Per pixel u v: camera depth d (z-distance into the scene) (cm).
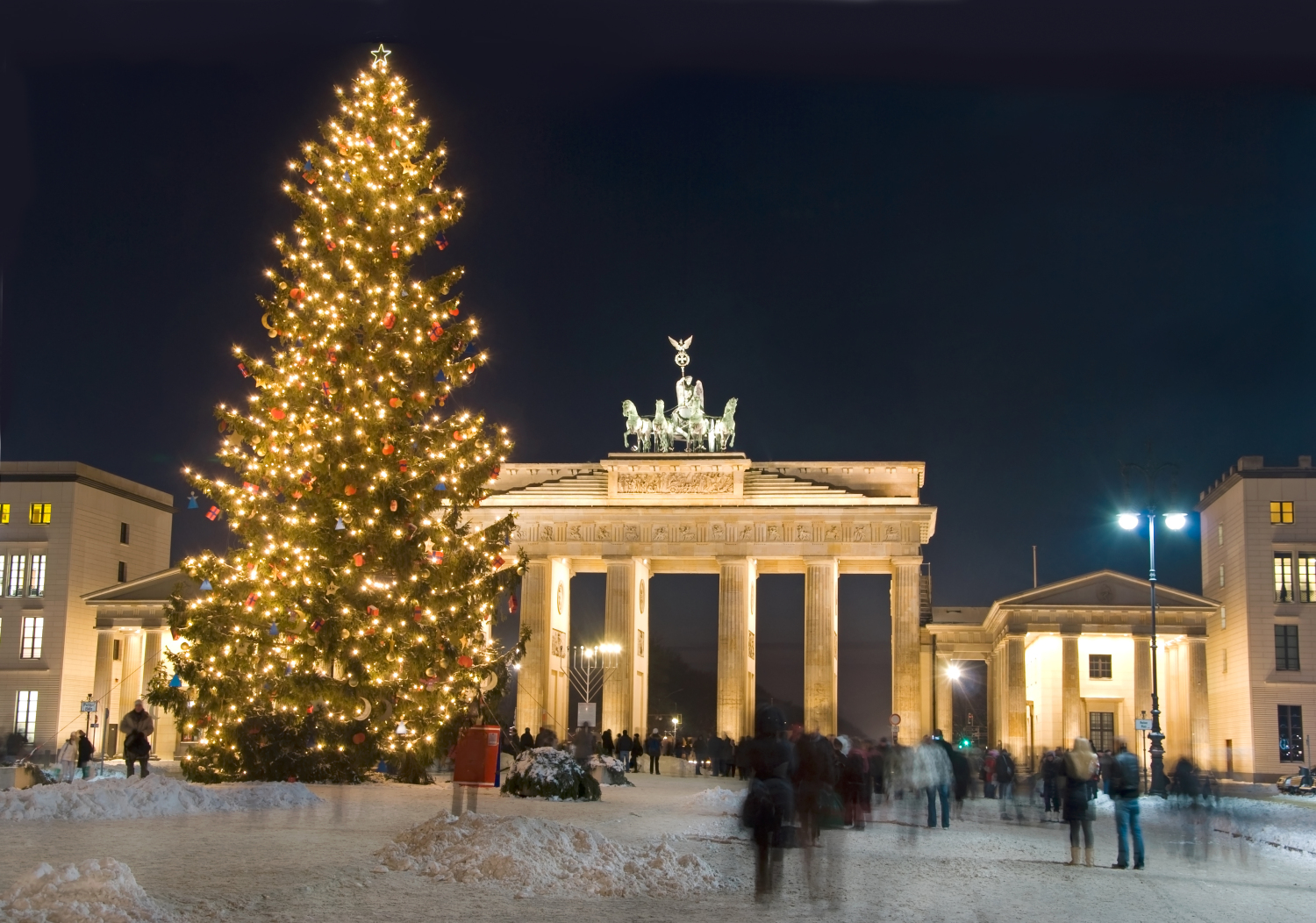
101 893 2123
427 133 5778
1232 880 3409
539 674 10294
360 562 5000
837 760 4478
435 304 5656
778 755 2542
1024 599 10869
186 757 5244
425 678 5212
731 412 10862
